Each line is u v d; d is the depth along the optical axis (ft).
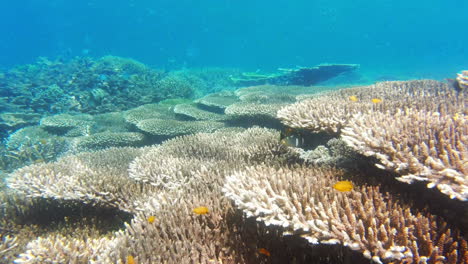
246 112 30.32
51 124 35.58
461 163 7.65
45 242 11.66
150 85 54.60
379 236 7.20
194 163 17.20
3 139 36.37
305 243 9.05
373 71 128.67
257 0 407.85
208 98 41.93
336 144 14.55
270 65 185.68
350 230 7.38
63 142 32.37
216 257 9.13
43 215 16.44
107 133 32.24
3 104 42.27
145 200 14.03
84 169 17.63
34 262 10.82
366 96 21.09
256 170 11.80
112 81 48.60
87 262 11.12
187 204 11.66
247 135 21.52
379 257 6.84
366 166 11.60
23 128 35.60
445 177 7.68
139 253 9.12
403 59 202.80
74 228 15.11
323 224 7.58
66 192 15.17
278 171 11.15
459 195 7.09
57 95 46.32
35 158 30.17
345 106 15.44
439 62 174.09
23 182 16.75
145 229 10.43
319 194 9.00
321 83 72.13
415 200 9.15
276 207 8.38
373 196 8.98
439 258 6.53
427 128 9.68
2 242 13.29
